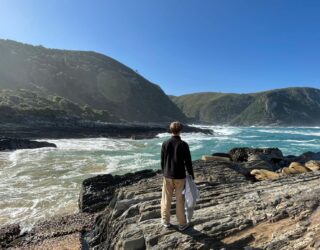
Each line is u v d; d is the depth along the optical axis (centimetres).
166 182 513
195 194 505
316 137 5425
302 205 550
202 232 505
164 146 511
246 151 1962
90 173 1816
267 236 470
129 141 4347
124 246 521
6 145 2964
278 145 3859
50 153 2753
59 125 5019
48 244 802
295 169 1274
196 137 5206
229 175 1156
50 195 1331
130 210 690
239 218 539
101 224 848
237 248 452
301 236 446
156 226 546
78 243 794
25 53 10150
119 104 10756
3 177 1686
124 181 1281
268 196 657
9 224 986
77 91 10006
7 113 4781
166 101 13700
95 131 5044
